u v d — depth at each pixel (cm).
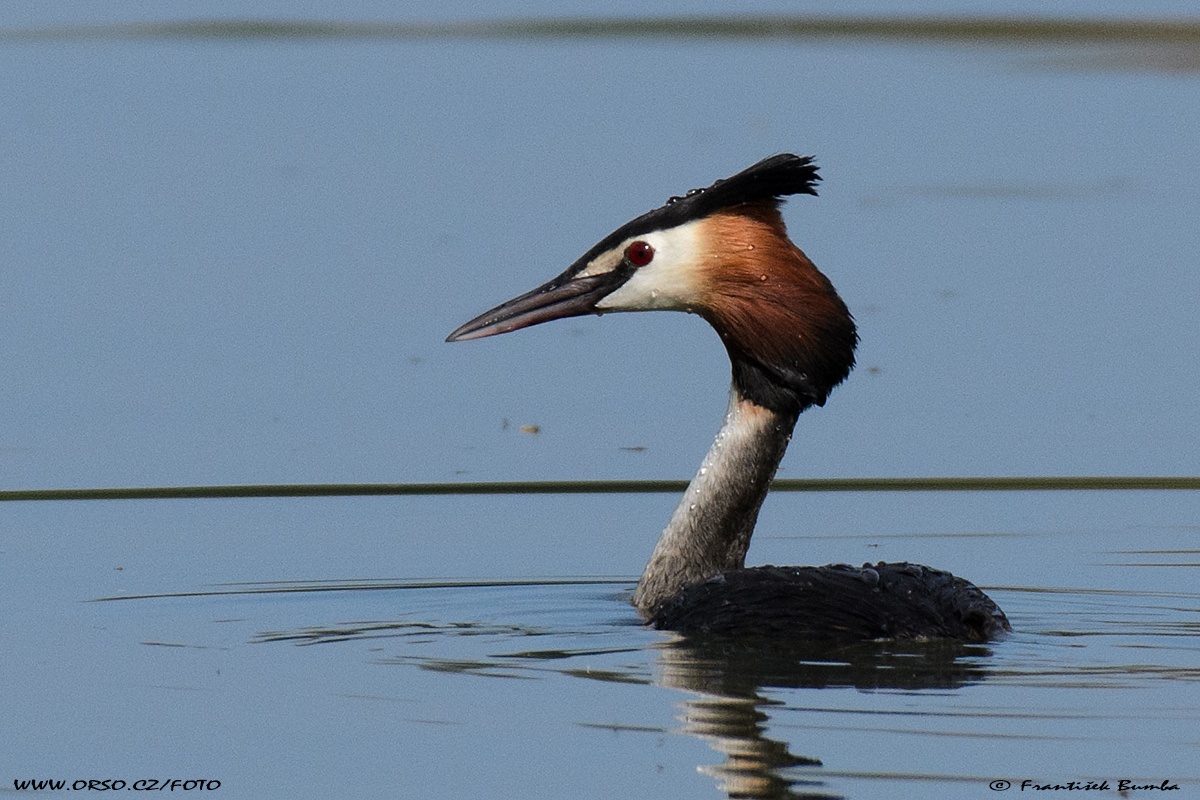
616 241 1381
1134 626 1241
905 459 1798
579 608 1330
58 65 4309
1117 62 4325
